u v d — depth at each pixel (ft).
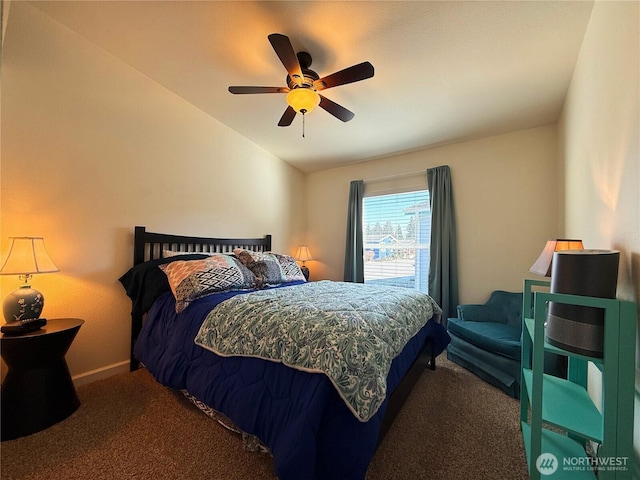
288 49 4.87
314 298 5.92
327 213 14.10
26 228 5.53
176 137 8.29
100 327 6.63
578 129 6.11
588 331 3.08
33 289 5.25
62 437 4.61
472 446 4.58
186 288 6.01
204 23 5.42
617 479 2.89
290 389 3.71
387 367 4.01
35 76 5.65
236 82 7.35
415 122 9.09
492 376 6.64
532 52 5.90
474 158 10.27
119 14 5.40
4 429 4.54
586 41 5.31
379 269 12.65
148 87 7.55
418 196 11.71
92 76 6.47
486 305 8.87
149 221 7.61
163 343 5.69
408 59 6.21
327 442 3.38
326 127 9.69
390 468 4.10
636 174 3.24
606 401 2.96
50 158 5.85
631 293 3.37
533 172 9.20
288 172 13.43
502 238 9.66
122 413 5.27
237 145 10.45
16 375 4.77
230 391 4.17
